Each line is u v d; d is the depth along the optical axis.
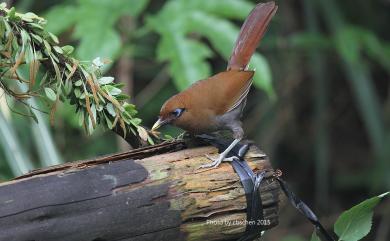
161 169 5.02
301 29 13.70
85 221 4.69
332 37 12.21
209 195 5.11
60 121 11.46
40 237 4.58
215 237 5.16
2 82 5.79
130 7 9.08
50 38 5.69
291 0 13.65
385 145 12.54
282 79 13.59
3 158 9.81
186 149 5.71
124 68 11.29
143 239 4.88
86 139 12.09
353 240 5.51
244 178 5.24
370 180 14.56
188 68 8.72
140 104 12.94
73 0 11.65
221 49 8.87
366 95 12.03
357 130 15.88
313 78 13.42
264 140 13.74
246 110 14.09
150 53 12.02
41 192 4.64
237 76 7.34
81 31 8.87
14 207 4.55
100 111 5.98
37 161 10.37
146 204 4.86
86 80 5.82
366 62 14.18
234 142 5.63
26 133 10.37
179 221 4.98
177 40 8.86
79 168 5.04
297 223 14.16
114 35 8.86
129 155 5.43
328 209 14.91
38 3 12.22
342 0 13.74
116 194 4.80
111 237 4.77
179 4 9.12
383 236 14.16
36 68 5.63
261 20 7.75
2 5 5.64
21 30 5.56
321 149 13.23
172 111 6.99
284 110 13.97
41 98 5.83
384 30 14.17
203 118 7.11
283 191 5.54
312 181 15.25
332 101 15.33
